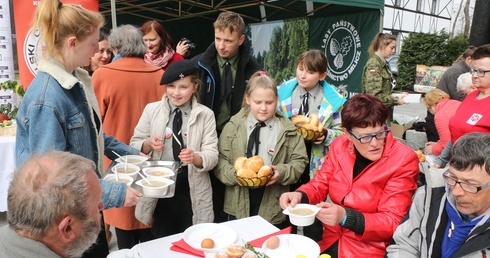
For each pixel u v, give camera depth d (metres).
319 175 2.16
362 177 1.94
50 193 0.98
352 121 1.82
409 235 1.67
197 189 2.50
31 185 0.99
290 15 7.62
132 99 2.75
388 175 1.89
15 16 3.72
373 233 1.79
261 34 8.11
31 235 0.99
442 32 14.03
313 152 2.89
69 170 1.04
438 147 3.66
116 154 2.27
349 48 6.20
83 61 1.73
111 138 2.37
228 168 2.46
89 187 1.08
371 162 1.96
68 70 1.72
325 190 2.13
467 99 2.91
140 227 2.74
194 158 2.33
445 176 1.45
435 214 1.56
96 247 1.94
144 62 2.85
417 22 24.52
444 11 26.12
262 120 2.47
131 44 2.75
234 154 2.54
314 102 2.96
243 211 2.46
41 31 1.62
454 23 26.25
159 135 2.52
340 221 1.79
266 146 2.49
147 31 3.64
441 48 13.55
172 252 1.62
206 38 9.89
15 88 3.67
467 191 1.37
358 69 6.08
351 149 2.04
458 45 13.29
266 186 2.43
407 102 4.65
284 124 2.52
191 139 2.48
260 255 1.54
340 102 2.86
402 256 1.66
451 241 1.50
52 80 1.62
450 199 1.50
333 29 6.47
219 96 3.08
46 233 0.99
